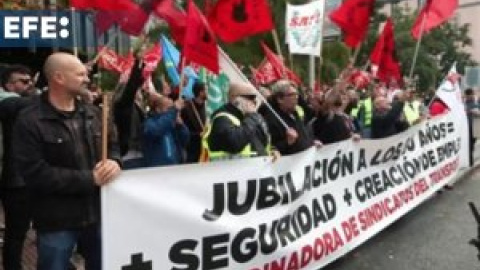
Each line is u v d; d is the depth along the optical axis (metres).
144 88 7.91
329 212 6.15
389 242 7.28
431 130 9.07
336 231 6.22
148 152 6.14
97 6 5.62
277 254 5.29
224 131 5.39
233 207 4.84
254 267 5.05
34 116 3.80
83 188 3.81
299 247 5.56
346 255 6.77
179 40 6.02
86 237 4.17
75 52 6.49
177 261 4.41
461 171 11.63
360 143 6.81
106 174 3.87
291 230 5.50
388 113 8.91
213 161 4.77
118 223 4.05
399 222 8.23
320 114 7.59
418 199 8.50
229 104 5.68
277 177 5.29
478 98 25.27
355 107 9.26
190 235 4.49
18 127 3.79
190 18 5.20
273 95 6.56
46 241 3.90
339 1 16.16
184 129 6.45
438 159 9.34
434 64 30.97
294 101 6.45
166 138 6.13
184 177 4.43
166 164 6.11
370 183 7.11
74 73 3.84
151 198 4.21
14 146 3.80
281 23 17.84
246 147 5.52
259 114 6.02
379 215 7.22
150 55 8.54
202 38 5.29
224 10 6.32
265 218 5.15
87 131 3.98
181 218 4.42
